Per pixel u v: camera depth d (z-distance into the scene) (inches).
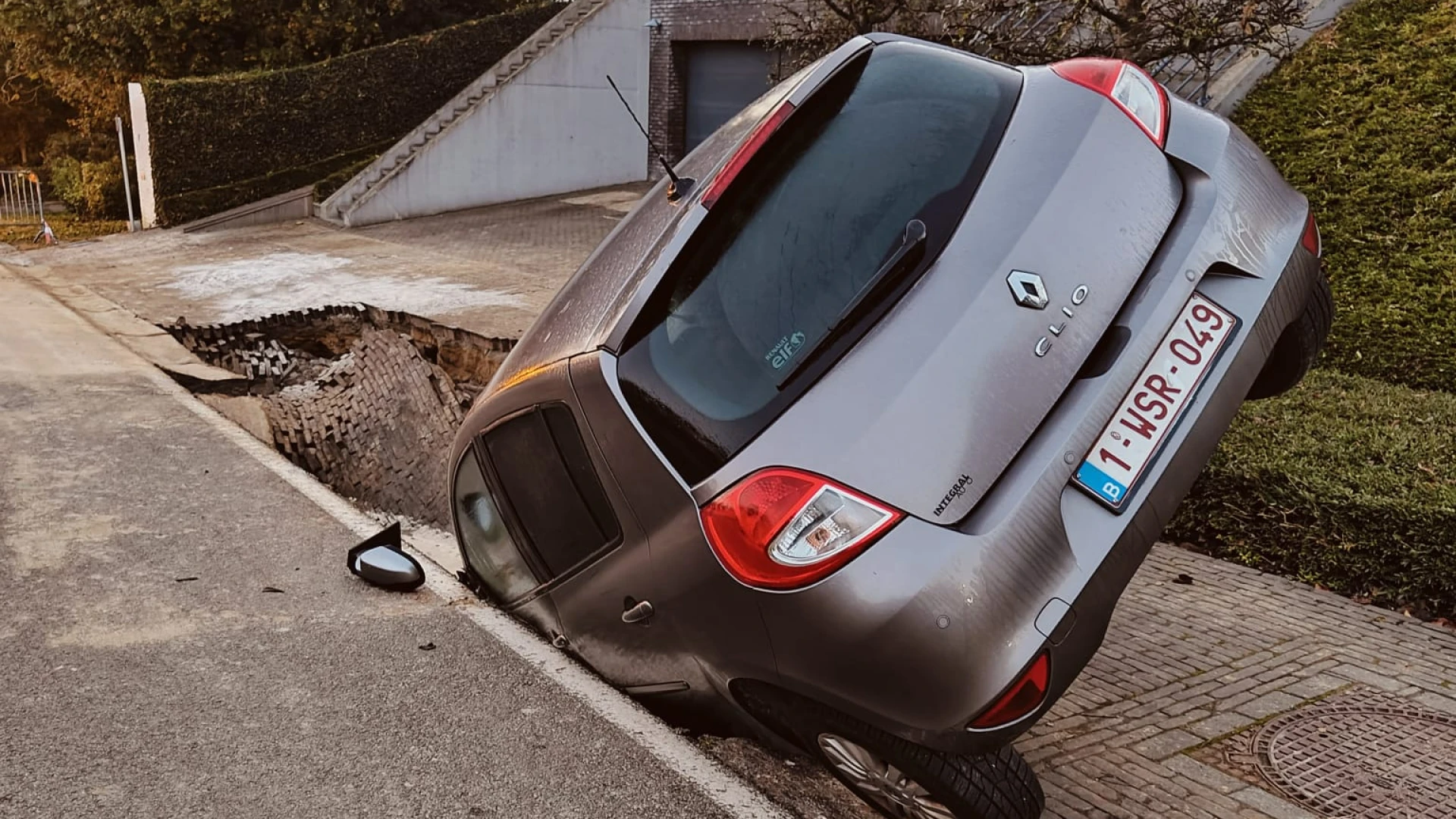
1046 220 113.4
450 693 140.3
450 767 123.6
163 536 197.8
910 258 111.1
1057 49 308.2
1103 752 139.3
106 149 968.9
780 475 103.2
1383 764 134.0
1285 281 124.4
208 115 770.8
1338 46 378.6
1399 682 153.6
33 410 285.7
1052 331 108.4
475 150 796.6
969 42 321.4
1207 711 148.6
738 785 121.5
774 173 128.3
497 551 156.4
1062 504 102.9
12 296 501.4
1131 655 165.0
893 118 130.8
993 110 130.5
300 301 462.3
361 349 383.6
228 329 417.7
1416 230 306.2
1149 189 120.6
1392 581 179.0
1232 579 192.7
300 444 320.2
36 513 208.7
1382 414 224.8
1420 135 327.9
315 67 807.1
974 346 105.7
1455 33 356.2
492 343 363.6
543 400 128.5
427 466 307.4
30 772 121.4
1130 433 108.0
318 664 148.2
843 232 118.9
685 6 792.9
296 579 178.4
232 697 139.0
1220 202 122.8
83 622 161.2
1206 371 114.2
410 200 769.6
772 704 112.7
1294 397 240.1
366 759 125.0
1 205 892.6
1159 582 191.8
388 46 835.4
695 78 813.2
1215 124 134.9
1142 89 130.6
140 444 256.7
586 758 125.7
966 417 103.0
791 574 100.7
